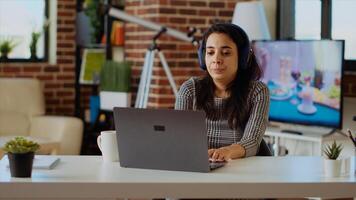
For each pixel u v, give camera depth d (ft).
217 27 10.19
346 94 17.42
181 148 8.66
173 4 20.26
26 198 7.87
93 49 22.98
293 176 8.45
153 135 8.77
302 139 16.60
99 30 22.86
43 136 20.35
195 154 8.61
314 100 16.62
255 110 10.12
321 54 16.42
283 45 17.43
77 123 20.04
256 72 10.39
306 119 16.84
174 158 8.71
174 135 8.66
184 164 8.68
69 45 23.11
